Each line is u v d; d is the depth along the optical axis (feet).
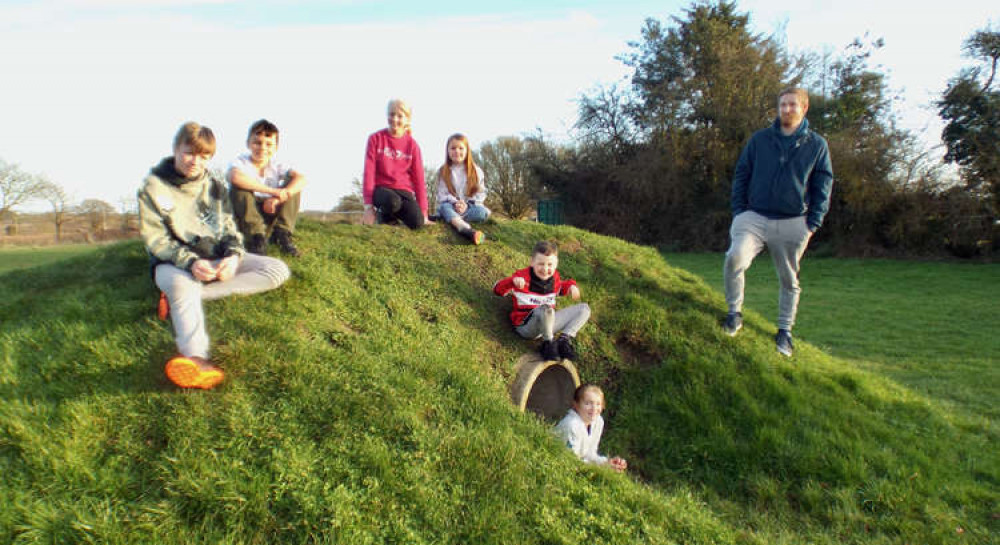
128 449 9.52
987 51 74.02
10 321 13.28
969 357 30.14
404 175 20.93
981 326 37.63
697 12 99.45
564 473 11.32
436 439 10.90
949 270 66.23
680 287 22.26
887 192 77.97
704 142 93.76
